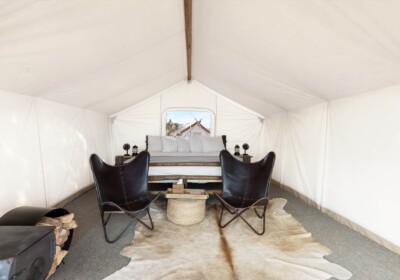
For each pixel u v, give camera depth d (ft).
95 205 9.98
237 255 6.10
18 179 7.25
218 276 5.21
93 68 7.81
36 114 8.24
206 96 17.51
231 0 5.73
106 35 6.13
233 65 10.23
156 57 9.75
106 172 7.70
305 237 7.22
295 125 12.74
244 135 17.90
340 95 8.65
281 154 14.43
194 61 12.44
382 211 6.97
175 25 7.69
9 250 3.30
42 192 8.55
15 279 3.22
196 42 9.63
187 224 7.92
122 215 8.72
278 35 6.32
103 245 6.51
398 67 5.48
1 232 3.91
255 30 6.63
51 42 5.19
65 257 5.86
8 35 4.33
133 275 5.20
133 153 16.14
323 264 5.77
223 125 17.75
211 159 11.87
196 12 7.22
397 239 6.47
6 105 6.74
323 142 9.98
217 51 9.48
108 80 9.73
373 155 7.33
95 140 14.01
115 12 5.32
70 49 5.90
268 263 5.75
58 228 5.32
